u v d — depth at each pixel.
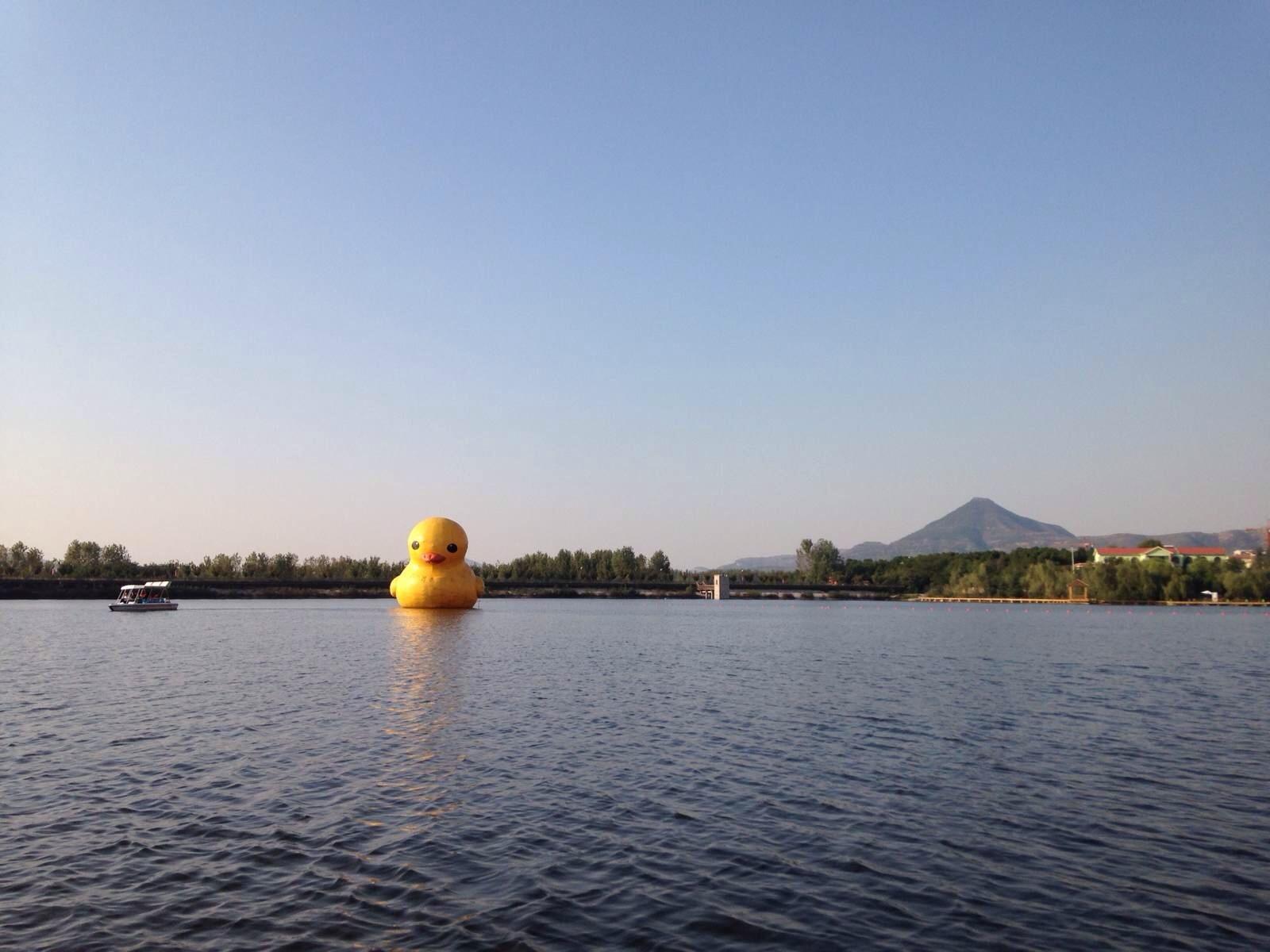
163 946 11.72
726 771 21.45
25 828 16.50
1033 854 15.61
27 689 34.81
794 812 18.02
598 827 16.81
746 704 32.38
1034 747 24.72
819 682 39.62
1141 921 12.82
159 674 40.00
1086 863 15.19
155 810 17.67
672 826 16.98
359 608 124.25
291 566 171.12
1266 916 13.02
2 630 72.12
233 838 16.03
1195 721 29.28
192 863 14.77
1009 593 191.25
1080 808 18.56
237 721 27.58
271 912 12.86
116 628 74.25
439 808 17.97
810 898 13.56
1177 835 16.72
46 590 148.88
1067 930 12.51
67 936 12.00
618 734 26.11
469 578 94.81
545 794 19.11
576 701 32.81
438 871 14.49
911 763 22.53
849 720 28.91
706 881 14.19
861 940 12.12
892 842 16.22
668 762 22.41
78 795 18.77
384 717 28.44
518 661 47.81
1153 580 167.88
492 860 15.03
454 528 93.50
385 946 11.80
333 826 16.73
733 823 17.22
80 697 32.88
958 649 60.72
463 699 32.69
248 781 19.91
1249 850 15.88
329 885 13.85
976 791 19.83
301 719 28.05
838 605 190.38
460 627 78.56
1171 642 69.19
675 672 43.69
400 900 13.33
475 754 22.92
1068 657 54.25
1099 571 171.25
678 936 12.19
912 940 12.14
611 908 13.09
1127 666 48.09
